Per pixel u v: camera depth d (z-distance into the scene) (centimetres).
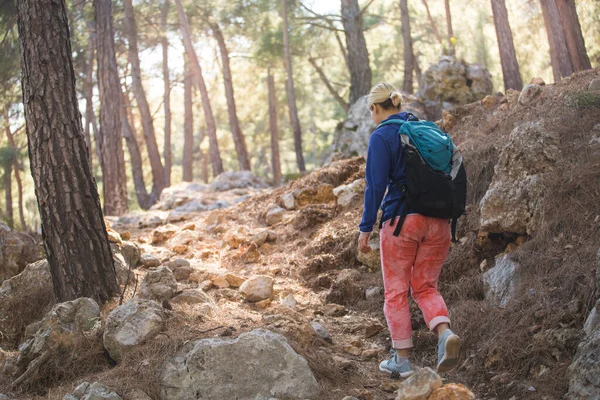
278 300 529
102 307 451
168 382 342
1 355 412
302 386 349
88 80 2267
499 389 341
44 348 386
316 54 2511
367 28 2042
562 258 402
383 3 2614
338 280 532
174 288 469
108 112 1593
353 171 817
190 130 2811
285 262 629
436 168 342
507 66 1460
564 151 464
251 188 1357
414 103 1300
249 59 2473
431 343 412
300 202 786
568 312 354
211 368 344
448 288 473
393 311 362
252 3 2195
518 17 2159
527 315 373
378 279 532
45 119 454
